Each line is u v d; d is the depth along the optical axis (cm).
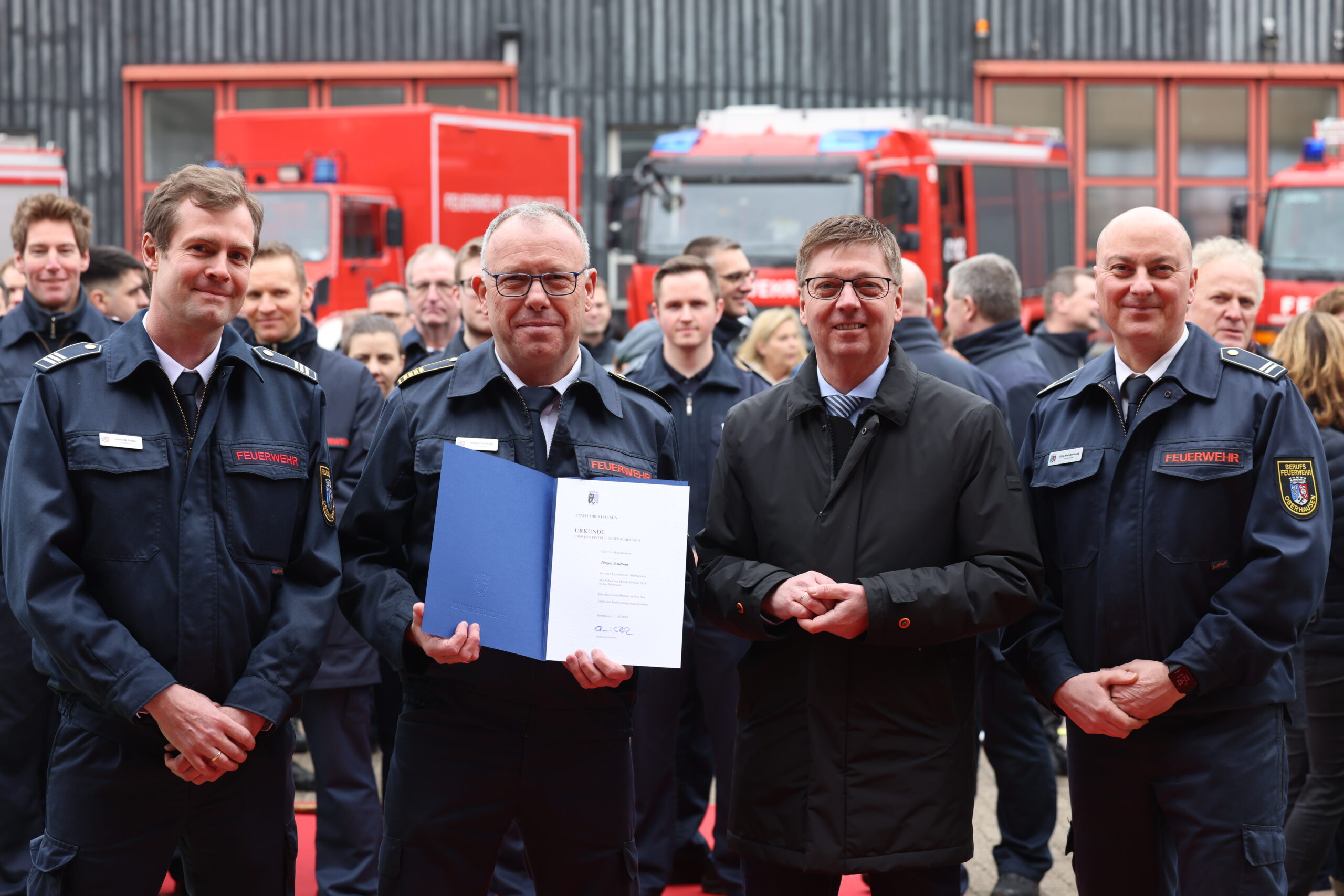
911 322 479
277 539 289
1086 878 315
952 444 296
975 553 293
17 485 270
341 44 1658
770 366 554
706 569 307
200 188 279
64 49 1656
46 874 273
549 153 1389
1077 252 1705
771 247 1130
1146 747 300
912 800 287
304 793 563
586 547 277
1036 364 528
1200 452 296
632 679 294
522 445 292
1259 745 294
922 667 291
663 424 313
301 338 446
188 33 1658
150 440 278
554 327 286
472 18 1653
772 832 295
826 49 1644
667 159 1155
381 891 288
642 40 1645
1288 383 299
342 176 1291
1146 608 296
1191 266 307
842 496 296
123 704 261
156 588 274
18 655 397
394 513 294
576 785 287
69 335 421
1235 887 288
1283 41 1694
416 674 284
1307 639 385
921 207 1166
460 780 283
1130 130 1703
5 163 1370
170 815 278
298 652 281
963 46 1659
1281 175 1319
